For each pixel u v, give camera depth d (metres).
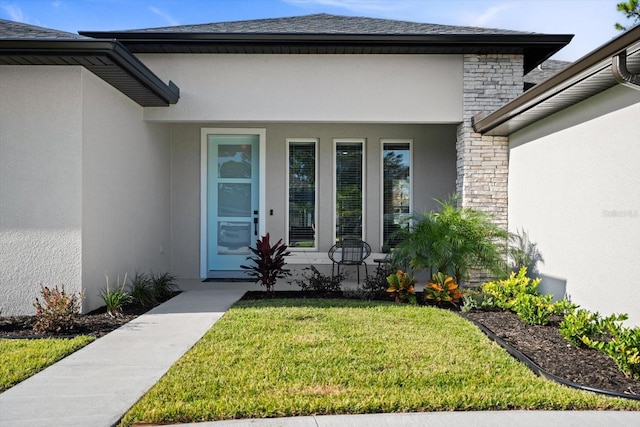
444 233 7.38
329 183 10.02
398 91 8.11
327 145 10.00
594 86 5.31
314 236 10.09
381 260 9.18
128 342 4.98
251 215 10.18
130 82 6.73
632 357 3.97
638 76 4.54
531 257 7.34
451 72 8.12
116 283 7.16
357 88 8.09
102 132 6.63
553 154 6.64
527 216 7.47
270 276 7.89
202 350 4.62
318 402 3.43
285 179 10.03
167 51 7.99
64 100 6.01
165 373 4.05
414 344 4.86
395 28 8.38
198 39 7.59
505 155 8.20
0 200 6.02
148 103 7.95
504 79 8.10
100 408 3.38
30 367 4.13
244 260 10.16
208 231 10.14
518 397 3.55
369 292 7.73
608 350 4.22
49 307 5.43
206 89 8.11
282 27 8.38
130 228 7.72
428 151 10.01
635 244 4.91
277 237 10.05
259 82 8.09
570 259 6.20
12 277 6.02
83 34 7.61
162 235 9.41
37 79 6.01
